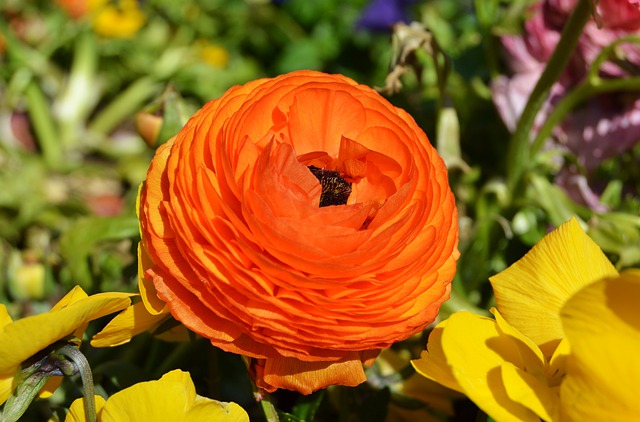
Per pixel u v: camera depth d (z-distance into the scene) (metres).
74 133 0.73
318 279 0.26
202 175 0.27
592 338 0.24
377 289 0.27
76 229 0.39
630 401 0.24
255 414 0.38
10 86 0.67
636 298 0.23
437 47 0.39
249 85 0.29
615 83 0.37
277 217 0.27
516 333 0.27
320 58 0.81
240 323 0.27
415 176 0.28
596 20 0.34
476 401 0.25
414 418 0.36
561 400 0.25
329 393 0.36
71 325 0.27
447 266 0.29
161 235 0.28
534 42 0.41
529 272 0.29
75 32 0.74
